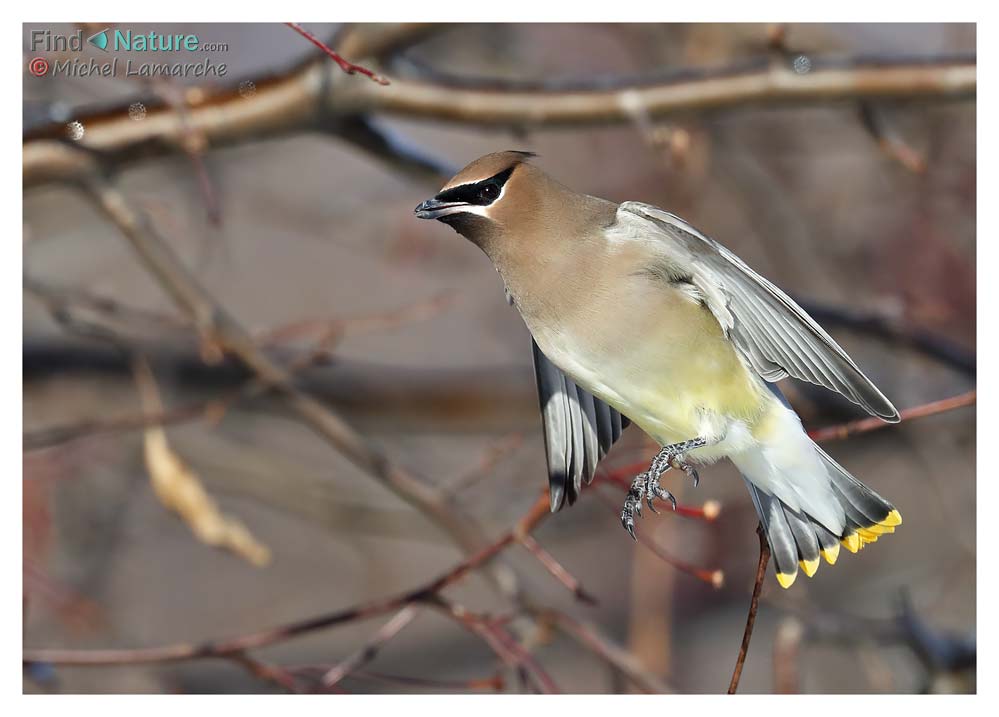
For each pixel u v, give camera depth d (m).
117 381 13.26
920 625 11.25
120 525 13.14
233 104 9.86
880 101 10.41
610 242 7.76
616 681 9.31
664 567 12.32
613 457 10.19
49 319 13.39
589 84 10.49
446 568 15.59
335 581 15.48
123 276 13.56
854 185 14.37
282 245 15.59
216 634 14.78
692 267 7.63
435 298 12.73
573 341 7.82
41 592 10.61
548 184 7.88
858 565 14.73
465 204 7.83
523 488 13.36
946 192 13.85
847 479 7.88
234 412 13.33
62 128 9.66
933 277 13.87
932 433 13.50
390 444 14.62
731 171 13.96
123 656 8.04
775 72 10.46
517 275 7.83
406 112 10.16
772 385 7.92
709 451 7.88
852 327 12.42
